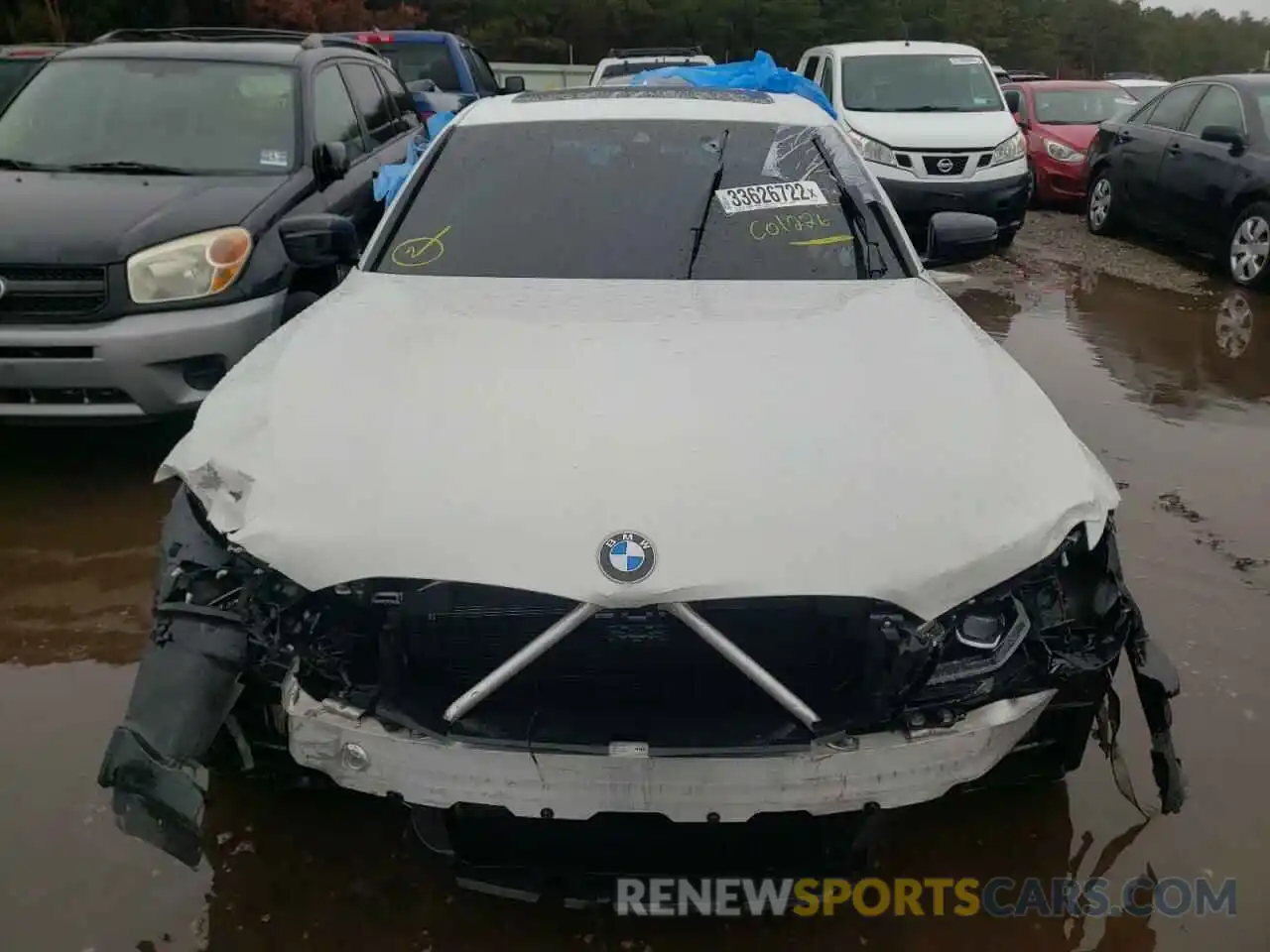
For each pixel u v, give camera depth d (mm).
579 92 4062
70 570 3691
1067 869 2455
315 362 2529
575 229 3211
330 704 2025
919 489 2080
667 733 1954
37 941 2230
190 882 2393
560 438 2150
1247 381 5789
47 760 2766
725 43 53688
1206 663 3193
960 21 67125
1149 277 8312
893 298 2945
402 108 7254
